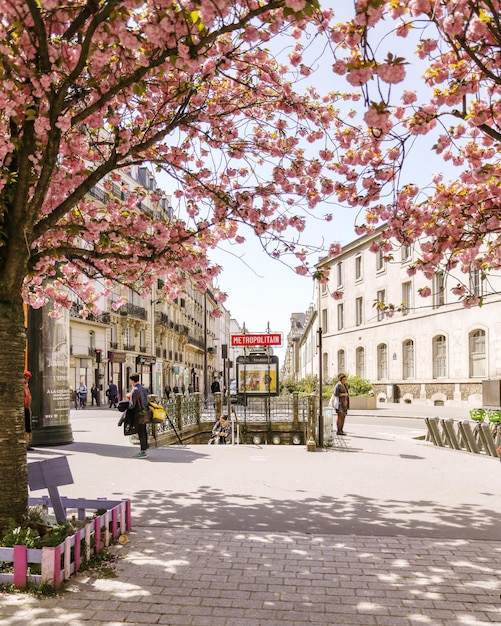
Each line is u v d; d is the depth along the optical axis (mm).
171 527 6004
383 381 38094
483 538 5645
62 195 7141
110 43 5258
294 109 7320
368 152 6938
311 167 7473
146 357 46156
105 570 4602
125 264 7676
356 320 42844
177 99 6988
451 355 30953
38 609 3867
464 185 7547
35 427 12781
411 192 7324
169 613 3834
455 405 30453
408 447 13430
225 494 7750
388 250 7816
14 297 5215
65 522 5223
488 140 6699
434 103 5594
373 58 4188
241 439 19062
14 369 5121
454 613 3867
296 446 13578
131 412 11406
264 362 29531
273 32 5215
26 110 4801
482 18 4414
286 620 3744
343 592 4230
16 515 5016
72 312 34625
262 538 5598
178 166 7219
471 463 10797
